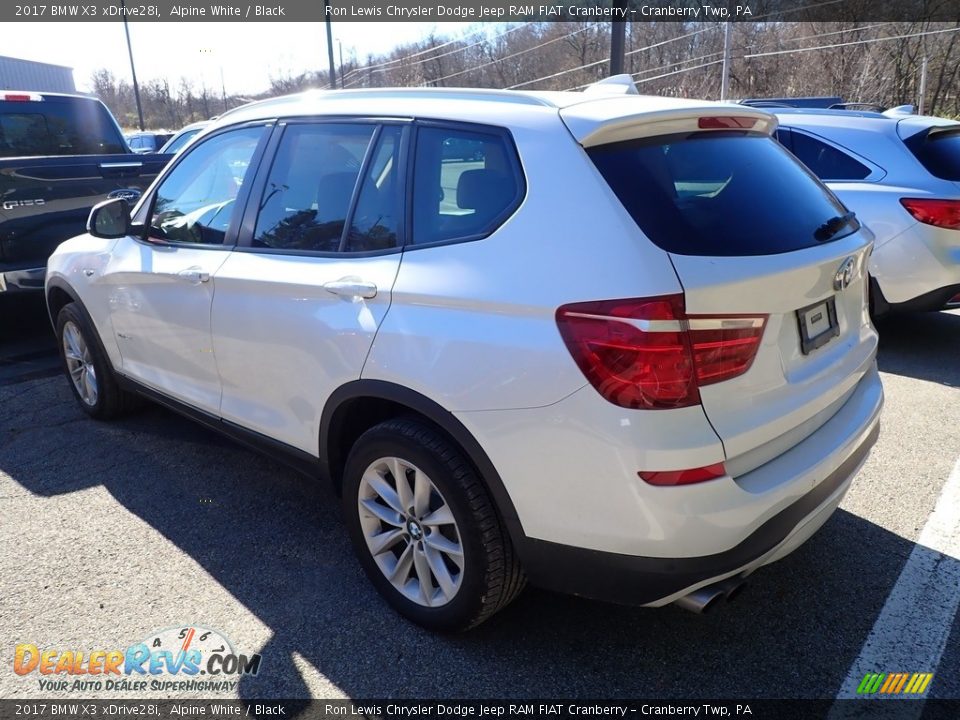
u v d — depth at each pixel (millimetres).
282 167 3246
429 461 2533
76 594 3023
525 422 2268
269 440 3264
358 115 3006
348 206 2930
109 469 4141
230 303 3246
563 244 2271
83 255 4387
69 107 7414
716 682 2525
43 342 6754
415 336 2504
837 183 5855
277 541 3406
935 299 5520
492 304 2336
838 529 3389
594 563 2275
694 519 2113
